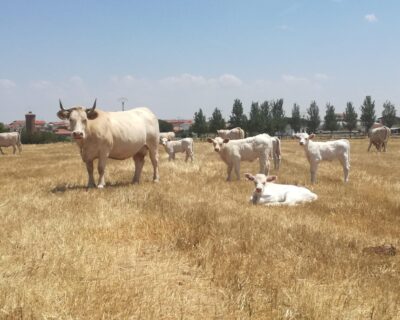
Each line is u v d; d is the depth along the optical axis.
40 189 13.45
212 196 12.37
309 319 4.86
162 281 5.96
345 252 7.37
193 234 7.98
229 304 5.20
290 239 7.93
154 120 15.92
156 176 15.99
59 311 4.71
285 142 58.31
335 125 95.06
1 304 4.73
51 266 6.00
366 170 20.81
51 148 46.88
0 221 8.69
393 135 75.56
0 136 36.78
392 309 5.27
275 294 5.40
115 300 5.05
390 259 7.09
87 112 13.55
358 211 10.73
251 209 10.65
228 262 6.60
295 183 15.44
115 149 14.30
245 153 16.17
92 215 9.40
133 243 7.61
